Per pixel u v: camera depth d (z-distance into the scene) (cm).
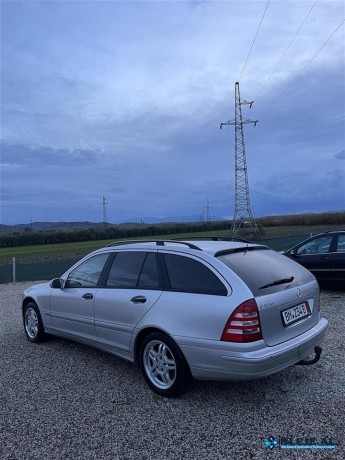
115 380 487
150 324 438
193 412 399
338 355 539
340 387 439
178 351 414
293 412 391
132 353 471
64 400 438
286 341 404
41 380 497
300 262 1026
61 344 648
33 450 346
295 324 421
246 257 445
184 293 424
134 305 463
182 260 447
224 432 362
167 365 431
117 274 514
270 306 393
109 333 500
